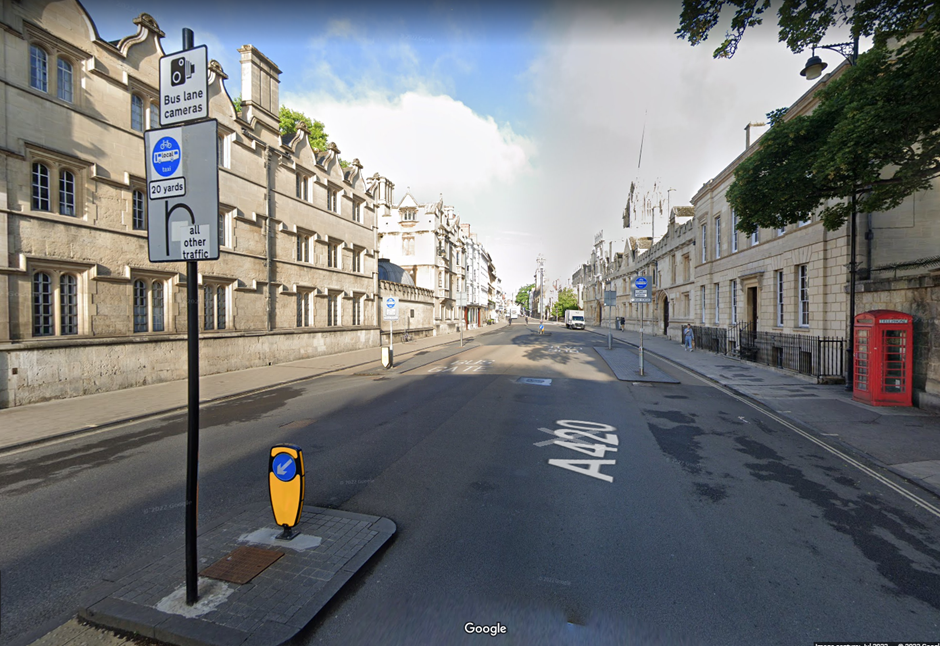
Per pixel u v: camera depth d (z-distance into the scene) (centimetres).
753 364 1727
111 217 1201
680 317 3075
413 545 400
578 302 8506
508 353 2266
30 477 589
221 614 297
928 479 569
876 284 1116
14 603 326
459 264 5147
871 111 724
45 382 1044
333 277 2239
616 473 586
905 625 302
